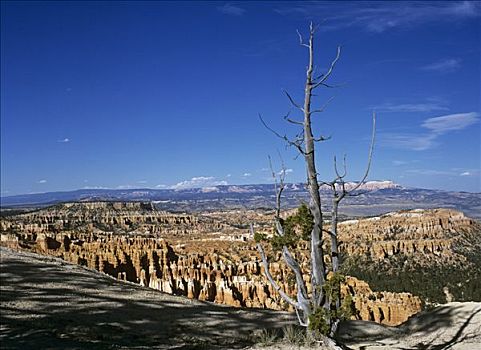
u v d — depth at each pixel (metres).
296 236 17.12
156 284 58.72
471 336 22.11
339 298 16.88
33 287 31.28
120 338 21.42
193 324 25.95
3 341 19.03
